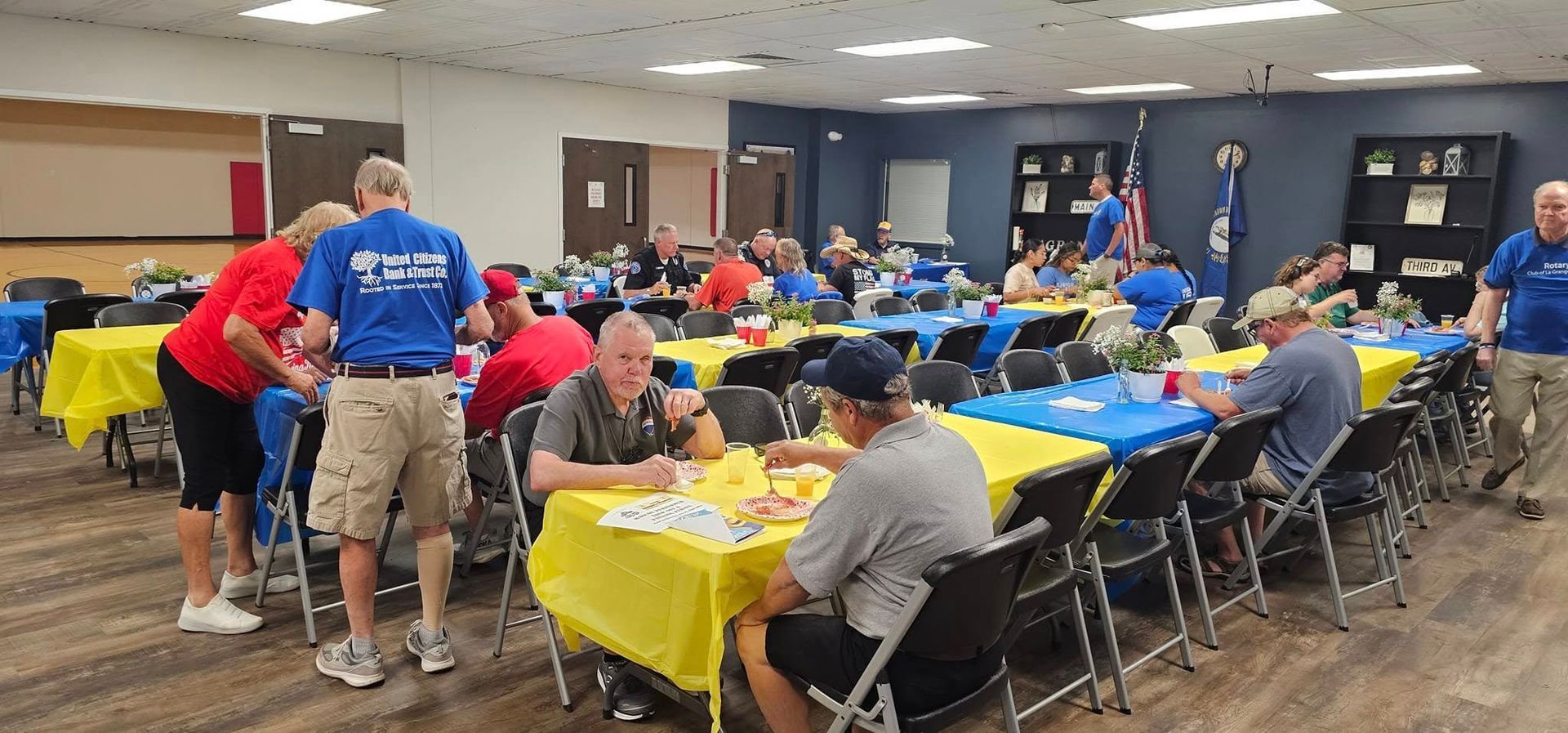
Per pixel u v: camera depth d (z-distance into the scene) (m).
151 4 6.84
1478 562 4.11
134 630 3.12
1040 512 2.39
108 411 4.13
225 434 3.11
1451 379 4.90
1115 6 5.92
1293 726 2.76
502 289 3.31
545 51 8.57
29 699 2.69
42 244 15.55
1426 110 9.10
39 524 4.05
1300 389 3.45
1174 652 3.20
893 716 1.92
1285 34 6.65
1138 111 11.04
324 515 2.64
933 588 1.80
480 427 3.53
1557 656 3.24
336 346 2.63
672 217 17.64
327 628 3.17
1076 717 2.78
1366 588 3.58
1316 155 9.78
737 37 7.53
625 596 2.28
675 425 2.76
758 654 2.15
